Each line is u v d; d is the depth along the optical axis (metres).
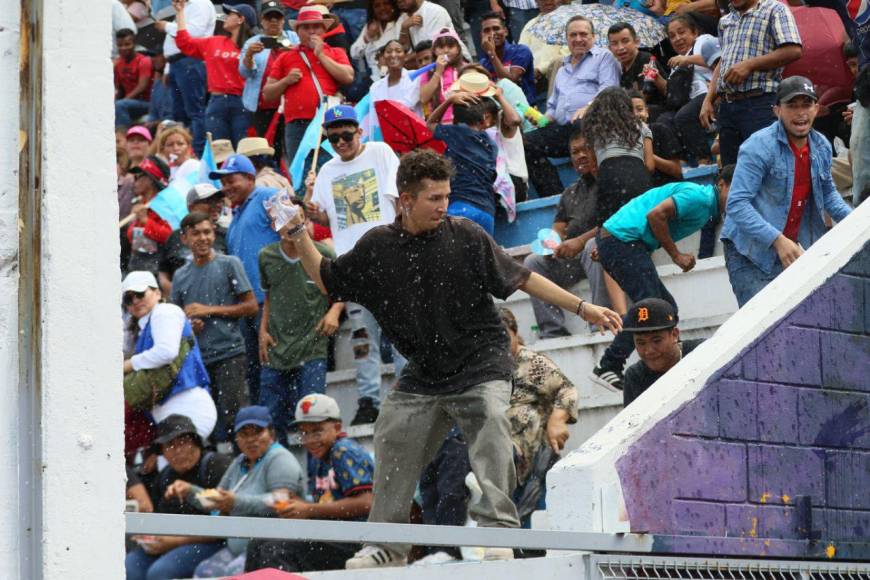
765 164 26.64
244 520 12.81
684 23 40.22
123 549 10.23
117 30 54.78
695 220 29.34
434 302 18.80
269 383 31.67
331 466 25.59
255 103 43.47
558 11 45.12
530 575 16.83
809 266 20.56
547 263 32.72
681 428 18.41
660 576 17.81
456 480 23.80
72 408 10.12
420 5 45.22
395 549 19.38
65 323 10.15
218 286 32.22
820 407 20.06
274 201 19.06
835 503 20.02
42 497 9.97
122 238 40.25
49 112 10.23
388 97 39.47
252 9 49.19
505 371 19.09
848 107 34.91
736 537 18.66
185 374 30.31
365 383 31.72
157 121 52.16
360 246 18.98
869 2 29.56
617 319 19.08
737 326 19.61
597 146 31.92
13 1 10.21
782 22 31.98
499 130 37.50
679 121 37.16
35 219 10.23
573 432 27.92
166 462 27.92
